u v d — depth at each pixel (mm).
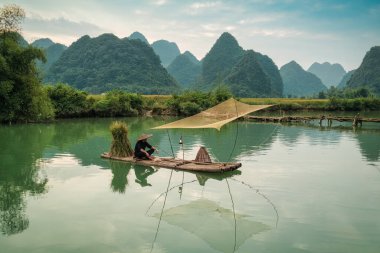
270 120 35469
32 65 29250
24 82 28391
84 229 6531
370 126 31062
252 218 7145
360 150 16406
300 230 6508
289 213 7441
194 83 188500
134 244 5918
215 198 8500
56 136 21234
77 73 152375
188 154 15117
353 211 7605
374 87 143625
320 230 6527
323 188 9484
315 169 11961
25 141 18750
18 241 6027
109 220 6984
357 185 9820
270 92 144375
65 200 8281
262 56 186375
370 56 165250
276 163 13008
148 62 157000
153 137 21297
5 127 26375
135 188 9352
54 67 166875
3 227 6633
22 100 28156
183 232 6395
